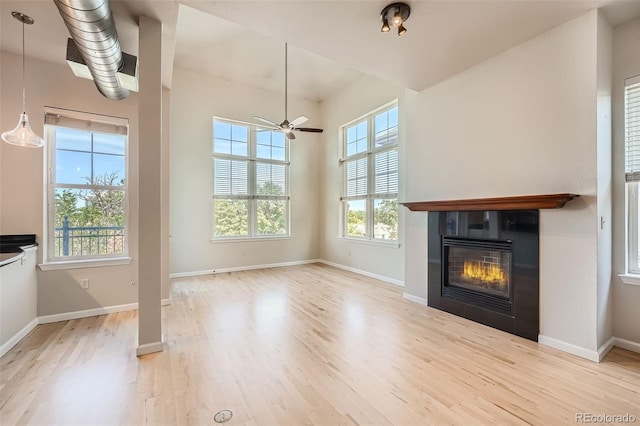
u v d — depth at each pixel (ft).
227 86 19.31
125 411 5.76
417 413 5.72
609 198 8.29
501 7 7.50
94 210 11.46
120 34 8.78
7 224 9.89
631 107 8.23
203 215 18.56
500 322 9.76
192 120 18.19
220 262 19.12
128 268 11.76
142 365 7.47
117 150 11.85
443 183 11.70
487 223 10.12
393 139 16.96
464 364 7.55
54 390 6.42
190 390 6.43
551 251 8.54
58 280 10.56
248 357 7.91
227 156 19.48
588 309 7.81
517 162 9.33
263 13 7.73
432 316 11.12
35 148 10.30
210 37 14.46
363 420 5.53
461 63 10.41
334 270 19.99
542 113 8.74
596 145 7.73
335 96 21.26
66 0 5.42
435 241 12.05
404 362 7.66
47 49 9.77
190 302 12.80
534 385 6.63
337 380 6.84
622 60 8.29
